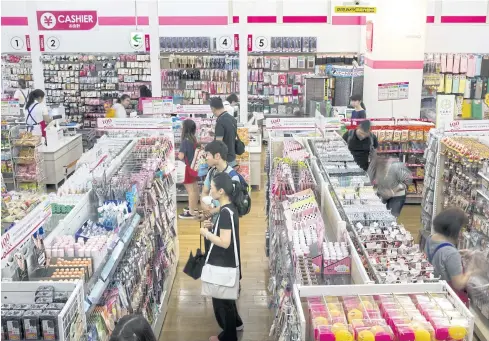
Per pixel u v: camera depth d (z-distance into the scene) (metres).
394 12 11.46
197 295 6.46
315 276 3.79
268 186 7.36
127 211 4.70
